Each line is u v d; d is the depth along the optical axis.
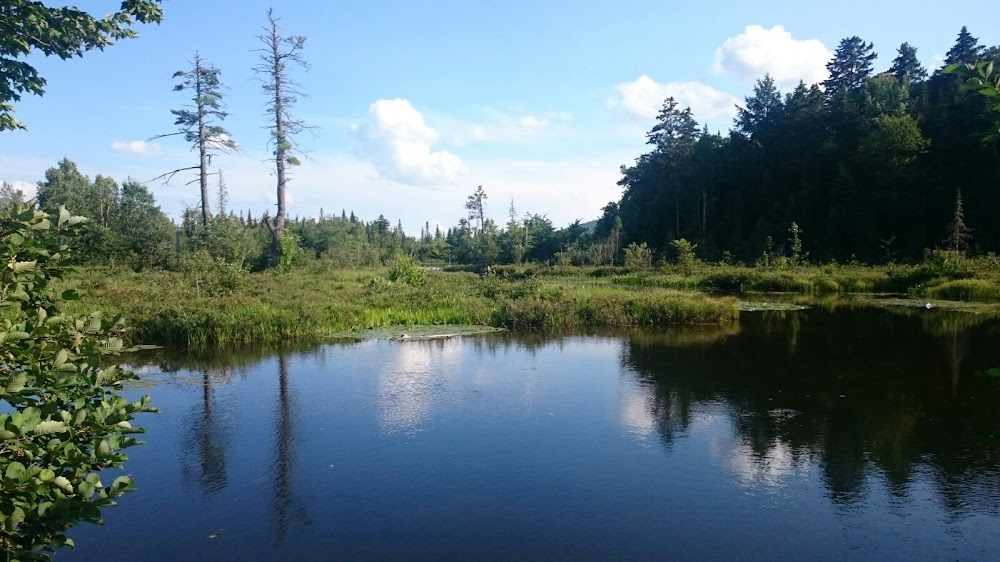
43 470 2.44
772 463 7.04
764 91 62.22
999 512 5.82
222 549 5.29
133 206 41.66
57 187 40.78
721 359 12.76
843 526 5.60
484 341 15.13
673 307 18.39
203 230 31.23
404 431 8.19
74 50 5.84
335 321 16.39
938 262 28.09
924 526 5.59
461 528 5.62
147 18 6.10
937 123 42.91
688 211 59.19
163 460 7.22
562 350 13.86
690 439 7.84
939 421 8.45
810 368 11.80
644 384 10.62
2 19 5.20
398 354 13.34
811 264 39.94
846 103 49.03
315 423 8.52
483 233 72.62
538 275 44.47
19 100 5.83
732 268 37.56
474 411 9.05
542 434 8.05
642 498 6.18
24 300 2.96
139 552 5.25
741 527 5.60
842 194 45.34
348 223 73.12
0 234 2.94
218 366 12.06
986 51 45.62
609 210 73.50
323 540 5.43
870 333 16.00
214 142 32.25
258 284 21.92
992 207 37.59
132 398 9.73
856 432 8.04
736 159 58.50
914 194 41.16
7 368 2.81
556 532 5.54
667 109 61.66
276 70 31.70
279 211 32.44
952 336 15.38
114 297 16.61
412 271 26.33
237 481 6.64
